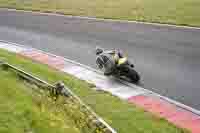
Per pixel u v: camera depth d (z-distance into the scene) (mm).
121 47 48281
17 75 32438
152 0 72125
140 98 32500
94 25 61188
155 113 29000
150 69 39750
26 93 26969
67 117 25281
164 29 54000
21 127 20938
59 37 56469
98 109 28906
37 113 23312
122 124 26125
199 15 58219
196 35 49594
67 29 60562
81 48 49844
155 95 33219
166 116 28531
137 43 49188
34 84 31031
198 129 26125
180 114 28938
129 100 32125
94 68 41812
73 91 32938
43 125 21922
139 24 58406
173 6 65625
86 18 66625
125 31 55562
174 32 52000
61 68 42094
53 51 49594
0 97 24750
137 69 40062
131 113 28172
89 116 26078
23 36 59406
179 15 59719
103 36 54312
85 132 23734
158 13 62719
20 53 49406
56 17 70000
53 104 27047
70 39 54656
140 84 36125
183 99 32094
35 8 79062
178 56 42656
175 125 26234
